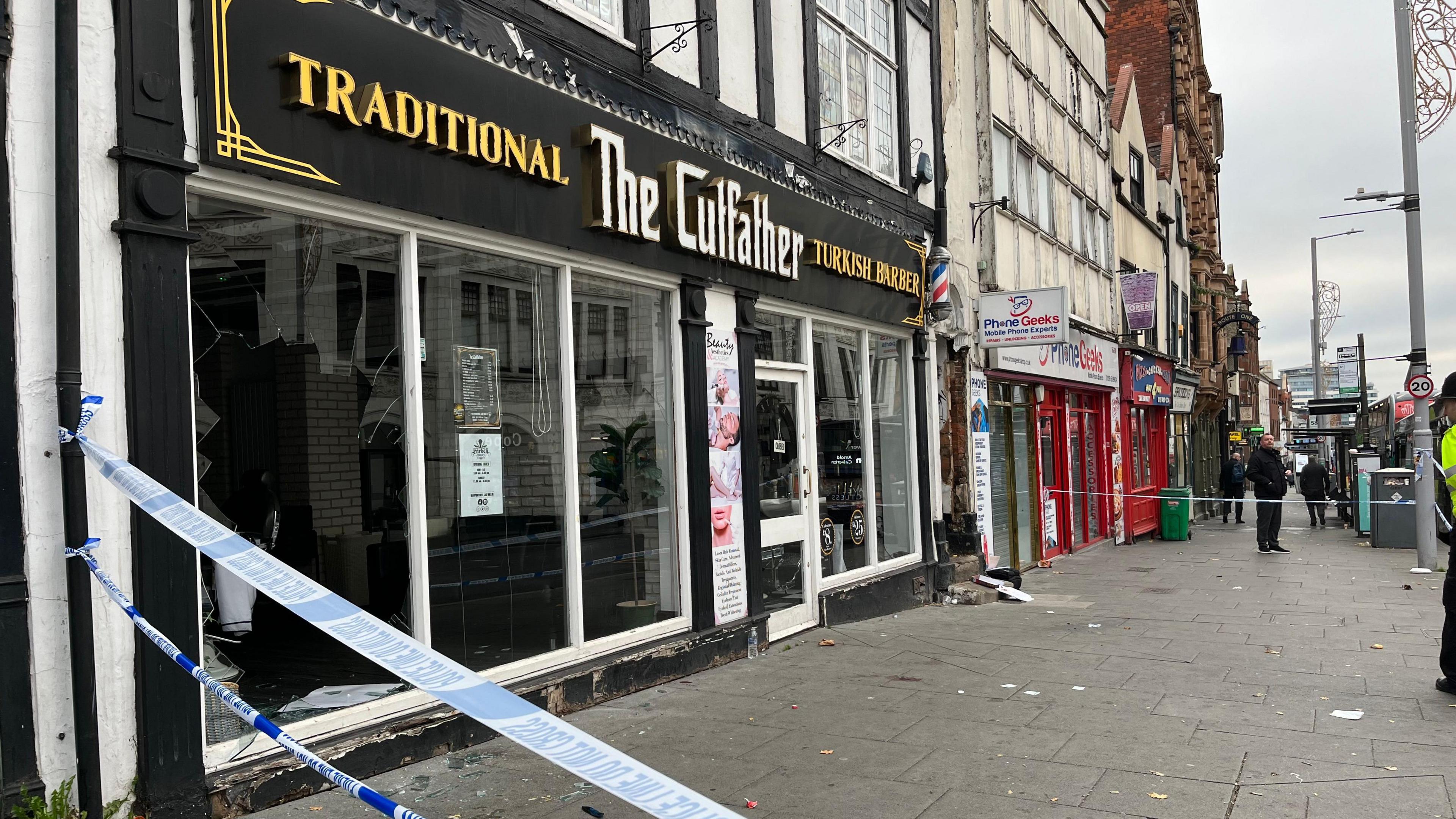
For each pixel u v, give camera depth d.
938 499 11.69
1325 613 10.05
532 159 5.81
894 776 4.89
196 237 4.10
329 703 4.81
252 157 4.28
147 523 3.87
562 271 6.36
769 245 8.22
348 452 5.05
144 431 3.88
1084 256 18.48
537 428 6.20
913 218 11.30
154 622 3.88
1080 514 17.88
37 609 3.59
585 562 6.52
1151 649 8.16
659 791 1.91
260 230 4.60
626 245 6.72
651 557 7.18
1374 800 4.53
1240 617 9.90
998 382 13.88
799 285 8.81
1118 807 4.45
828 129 9.55
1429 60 14.86
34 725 3.56
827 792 4.66
